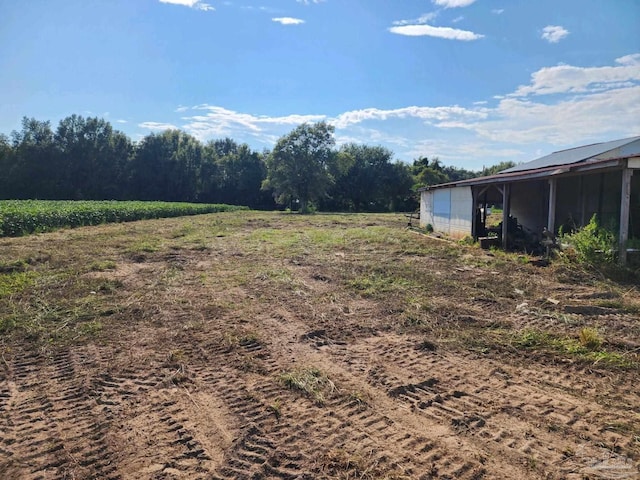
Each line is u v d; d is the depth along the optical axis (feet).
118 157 198.18
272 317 20.39
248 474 8.83
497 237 46.60
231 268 33.60
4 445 9.93
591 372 13.85
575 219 44.83
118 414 11.38
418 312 20.67
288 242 50.67
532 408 11.53
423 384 13.08
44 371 14.15
